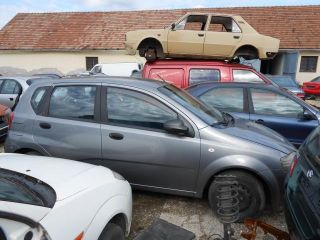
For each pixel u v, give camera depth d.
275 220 3.42
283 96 5.07
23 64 22.38
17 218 1.78
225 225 2.49
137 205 3.76
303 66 19.94
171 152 3.43
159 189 3.61
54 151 3.83
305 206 2.12
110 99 3.70
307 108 4.96
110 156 3.63
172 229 2.58
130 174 3.63
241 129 3.65
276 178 3.23
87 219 2.14
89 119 3.73
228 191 2.73
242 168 3.28
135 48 7.79
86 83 3.84
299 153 2.66
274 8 22.45
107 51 21.33
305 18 21.39
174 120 3.42
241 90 5.23
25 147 3.97
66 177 2.52
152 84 3.82
